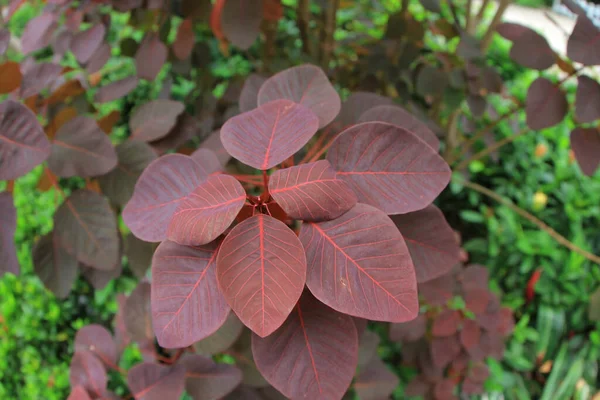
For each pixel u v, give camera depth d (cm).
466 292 76
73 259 59
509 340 107
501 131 118
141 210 42
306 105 46
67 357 106
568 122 122
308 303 40
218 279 35
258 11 65
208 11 75
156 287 37
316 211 37
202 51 91
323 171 38
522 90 123
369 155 41
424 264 45
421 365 86
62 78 76
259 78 55
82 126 56
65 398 102
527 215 94
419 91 81
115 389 98
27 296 108
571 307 108
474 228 120
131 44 83
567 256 107
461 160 114
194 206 38
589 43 51
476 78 79
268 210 39
